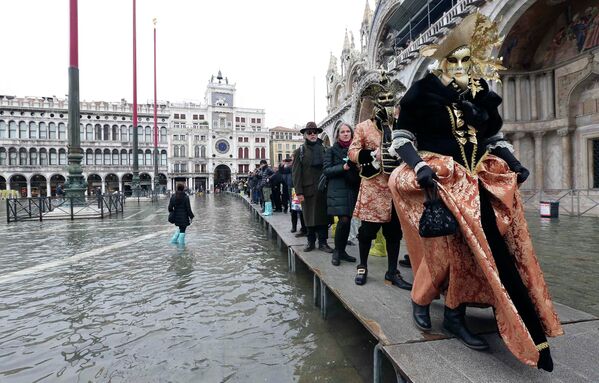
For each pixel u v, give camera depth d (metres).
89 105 54.94
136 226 10.52
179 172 65.19
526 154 12.69
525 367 1.62
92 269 5.09
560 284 3.57
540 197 11.86
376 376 1.97
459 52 1.92
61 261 5.63
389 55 22.34
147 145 59.12
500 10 9.80
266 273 4.80
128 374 2.22
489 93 1.96
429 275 1.96
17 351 2.55
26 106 50.69
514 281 1.62
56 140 51.62
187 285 4.24
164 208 19.30
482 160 1.84
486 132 2.01
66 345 2.65
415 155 1.79
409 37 19.61
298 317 3.19
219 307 3.46
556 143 12.13
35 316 3.26
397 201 2.04
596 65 10.45
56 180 51.94
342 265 3.70
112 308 3.46
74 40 14.15
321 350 2.53
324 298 3.15
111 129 56.47
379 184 2.85
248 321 3.10
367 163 2.88
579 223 8.35
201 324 3.04
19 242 7.58
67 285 4.28
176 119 68.19
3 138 49.22
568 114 11.53
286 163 10.55
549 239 6.21
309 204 4.48
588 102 11.08
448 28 11.26
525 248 1.71
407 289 2.82
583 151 11.27
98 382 2.13
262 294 3.88
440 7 16.33
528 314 1.56
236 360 2.39
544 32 11.93
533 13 10.89
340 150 3.69
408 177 1.88
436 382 1.50
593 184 11.14
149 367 2.31
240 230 9.47
